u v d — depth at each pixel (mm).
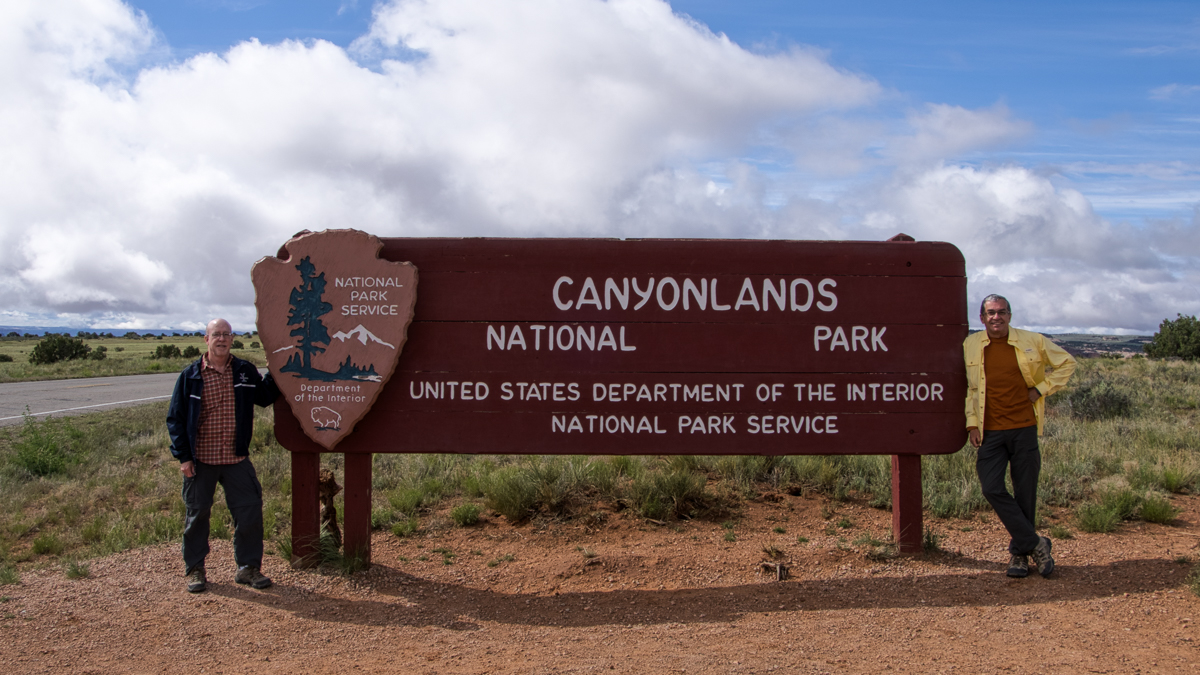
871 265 5672
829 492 7777
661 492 7215
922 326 5660
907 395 5637
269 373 5473
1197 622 4254
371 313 5488
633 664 3908
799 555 5770
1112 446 9547
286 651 4191
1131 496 6828
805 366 5637
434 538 6520
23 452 9500
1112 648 3941
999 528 6445
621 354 5633
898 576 5273
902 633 4266
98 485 8602
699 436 5621
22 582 5375
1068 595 4770
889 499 7293
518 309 5625
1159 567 5215
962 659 3859
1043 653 3904
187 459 5027
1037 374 5074
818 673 3727
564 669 3861
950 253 5688
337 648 4234
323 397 5449
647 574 5488
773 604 4836
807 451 5625
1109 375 21125
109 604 4898
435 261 5633
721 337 5637
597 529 6703
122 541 6320
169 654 4148
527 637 4395
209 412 5094
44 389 21469
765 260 5664
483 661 4016
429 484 7949
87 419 13930
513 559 5930
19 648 4219
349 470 5621
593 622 4633
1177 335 33594
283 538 6410
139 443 10812
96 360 40438
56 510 7527
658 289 5637
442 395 5609
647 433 5617
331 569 5555
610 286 5637
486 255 5637
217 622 4613
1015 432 5141
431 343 5609
